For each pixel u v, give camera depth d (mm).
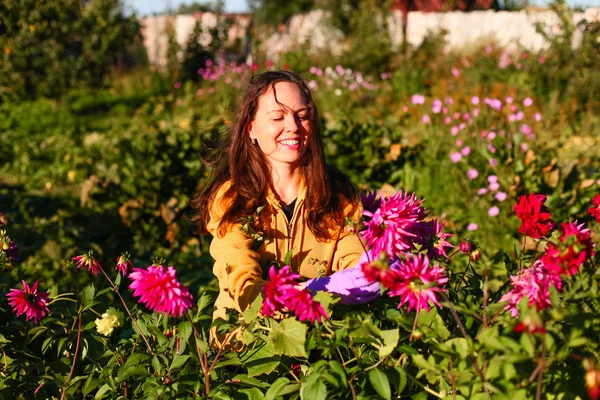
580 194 5074
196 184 6094
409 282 1648
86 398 2348
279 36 18844
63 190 8086
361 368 1779
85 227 5820
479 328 1965
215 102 11930
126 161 6566
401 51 15367
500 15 17203
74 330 2244
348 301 1901
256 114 2189
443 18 17234
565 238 1708
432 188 6277
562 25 11656
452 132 6965
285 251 2186
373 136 6672
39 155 9570
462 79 11773
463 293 2180
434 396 1866
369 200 2346
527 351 1504
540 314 1577
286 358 1937
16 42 12977
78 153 9047
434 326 1713
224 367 2039
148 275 1680
